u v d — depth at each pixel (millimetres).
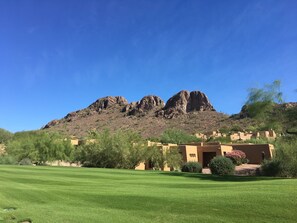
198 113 121812
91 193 13102
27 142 43875
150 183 17359
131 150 37688
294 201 9562
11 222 9250
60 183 17000
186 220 8773
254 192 11258
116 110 147875
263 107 23453
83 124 133875
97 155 37312
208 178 21594
